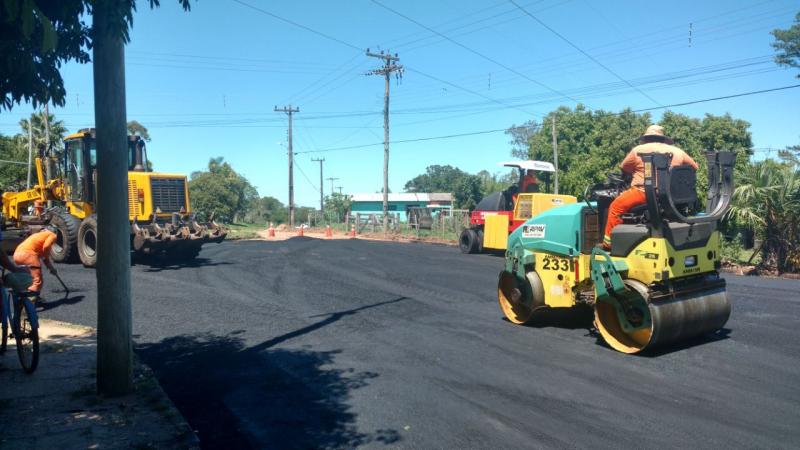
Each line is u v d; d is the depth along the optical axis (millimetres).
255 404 5523
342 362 6895
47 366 6531
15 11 3002
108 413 5172
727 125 30016
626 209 7215
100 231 5543
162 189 15422
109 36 4781
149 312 9727
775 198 14828
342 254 19734
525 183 19578
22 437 4633
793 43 34312
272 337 8117
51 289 11406
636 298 6918
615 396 5605
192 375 6426
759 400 5441
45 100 4742
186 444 4559
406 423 5020
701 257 7164
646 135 7512
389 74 34000
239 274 14266
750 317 8977
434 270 15312
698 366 6512
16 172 42469
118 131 5480
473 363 6781
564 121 34438
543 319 9117
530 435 4742
